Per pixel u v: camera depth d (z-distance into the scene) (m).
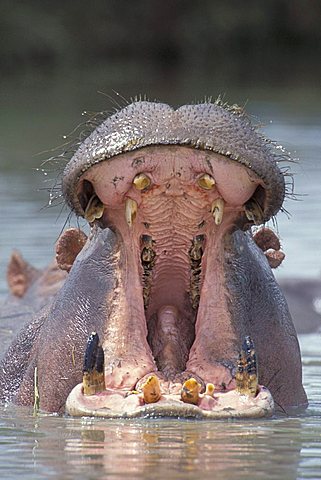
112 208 13.30
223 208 12.96
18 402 15.22
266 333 14.27
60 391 14.23
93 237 14.49
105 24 100.56
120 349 13.38
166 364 13.65
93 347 13.02
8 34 94.25
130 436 12.10
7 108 65.62
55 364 14.31
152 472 10.45
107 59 98.94
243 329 13.70
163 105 12.71
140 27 102.12
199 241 13.55
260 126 14.21
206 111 12.59
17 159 45.88
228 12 104.50
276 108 63.97
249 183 12.66
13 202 36.16
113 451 11.44
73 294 14.28
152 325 14.15
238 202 12.91
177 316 14.14
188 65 99.31
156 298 14.13
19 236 30.75
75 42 98.12
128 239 13.51
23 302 21.39
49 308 15.99
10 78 87.62
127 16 101.94
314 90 76.94
